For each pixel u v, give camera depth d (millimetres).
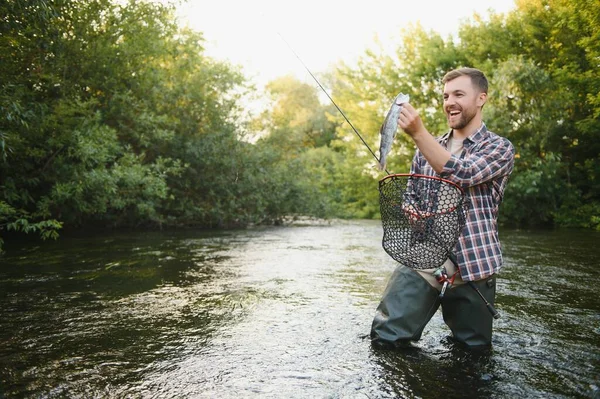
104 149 7602
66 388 2018
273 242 8023
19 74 7098
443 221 2332
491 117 13617
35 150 7059
